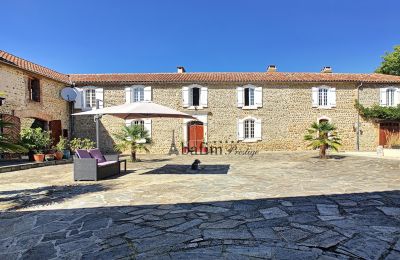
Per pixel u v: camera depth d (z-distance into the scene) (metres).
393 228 3.61
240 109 18.19
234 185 6.66
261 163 11.61
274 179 7.54
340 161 12.18
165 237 3.41
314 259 2.79
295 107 18.30
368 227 3.66
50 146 13.48
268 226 3.74
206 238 3.35
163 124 17.91
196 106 18.00
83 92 17.75
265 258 2.82
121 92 17.84
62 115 16.94
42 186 6.76
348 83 18.33
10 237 3.52
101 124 17.83
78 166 7.46
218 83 18.00
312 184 6.77
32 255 3.00
